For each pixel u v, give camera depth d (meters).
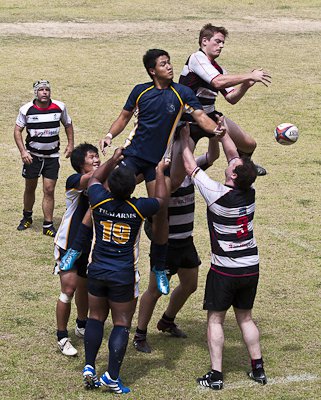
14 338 23.47
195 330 24.73
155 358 22.75
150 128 21.08
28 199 33.00
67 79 60.06
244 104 55.06
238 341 24.02
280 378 21.42
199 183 21.33
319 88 59.50
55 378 21.22
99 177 21.23
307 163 43.50
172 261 23.20
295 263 29.81
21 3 89.06
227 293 20.95
